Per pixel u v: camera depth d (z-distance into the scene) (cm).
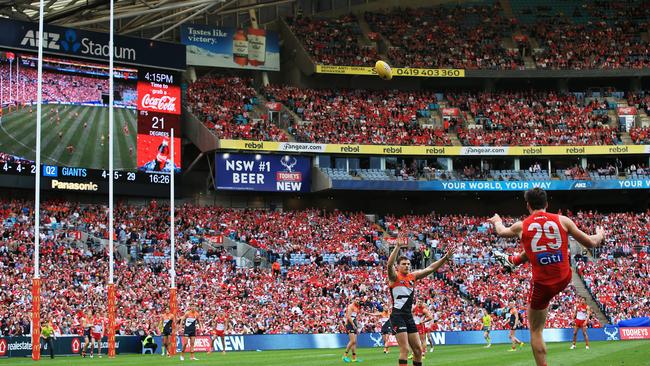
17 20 5672
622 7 8544
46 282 4938
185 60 6309
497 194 7519
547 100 7812
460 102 7706
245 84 7388
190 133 6819
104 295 4934
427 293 5544
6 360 3422
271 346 4466
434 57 7838
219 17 7819
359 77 7912
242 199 7106
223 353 3838
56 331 4062
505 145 7188
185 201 6925
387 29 8106
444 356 2944
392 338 4681
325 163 6912
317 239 6431
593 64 7875
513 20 8362
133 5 6806
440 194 7481
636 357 2270
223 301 5134
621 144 7212
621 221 6900
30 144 5706
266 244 6259
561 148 7156
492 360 2397
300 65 7694
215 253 5925
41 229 5662
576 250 6481
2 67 5616
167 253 5775
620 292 5816
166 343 3634
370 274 5869
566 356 2495
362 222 6844
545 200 1066
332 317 5056
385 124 7319
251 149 6562
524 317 5088
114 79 6019
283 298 5344
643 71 7775
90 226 5894
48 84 5781
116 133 6000
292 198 7244
